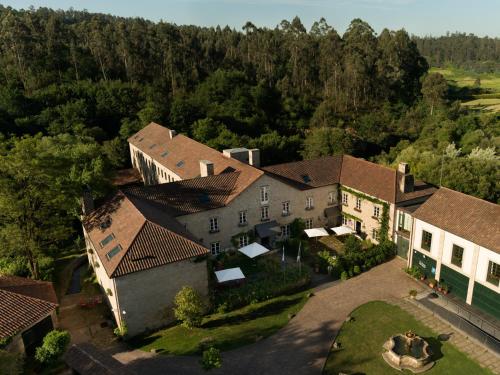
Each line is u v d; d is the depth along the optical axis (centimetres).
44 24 14238
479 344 3362
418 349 3288
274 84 12712
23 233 4131
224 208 4928
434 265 4291
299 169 5706
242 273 4234
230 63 13412
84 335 3628
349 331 3575
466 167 6300
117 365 2859
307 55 13212
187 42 13712
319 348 3359
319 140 8638
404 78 12775
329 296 4141
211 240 4956
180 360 3231
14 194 4075
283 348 3366
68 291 4438
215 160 5841
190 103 10000
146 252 3594
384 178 5216
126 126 9100
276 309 3934
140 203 4491
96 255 4103
